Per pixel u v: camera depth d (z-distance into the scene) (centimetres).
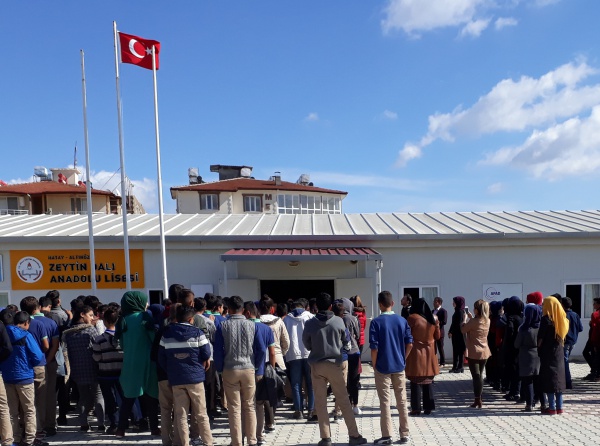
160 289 1241
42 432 641
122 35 1123
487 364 947
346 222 1499
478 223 1436
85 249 1236
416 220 1540
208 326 668
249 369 579
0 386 575
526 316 739
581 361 1207
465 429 662
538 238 1223
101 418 684
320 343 596
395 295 1249
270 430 670
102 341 658
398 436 641
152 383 628
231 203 4156
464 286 1244
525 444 591
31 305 652
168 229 1341
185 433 564
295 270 1262
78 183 4444
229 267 1251
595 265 1232
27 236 1223
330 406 809
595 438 609
